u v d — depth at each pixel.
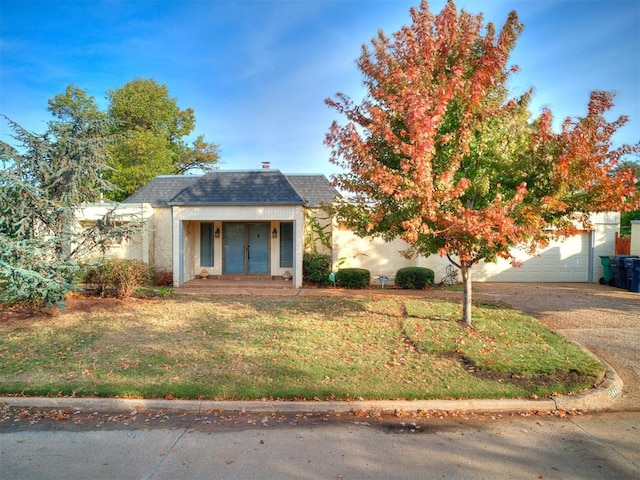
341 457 3.87
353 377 5.64
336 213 8.26
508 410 4.94
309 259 14.22
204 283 14.48
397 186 6.42
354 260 15.16
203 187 14.54
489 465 3.74
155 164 26.36
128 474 3.59
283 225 15.81
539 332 7.70
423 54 6.82
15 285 8.78
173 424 4.61
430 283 13.65
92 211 15.09
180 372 5.85
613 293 12.55
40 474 3.60
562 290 13.21
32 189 8.95
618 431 4.43
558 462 3.79
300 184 16.62
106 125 10.30
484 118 6.83
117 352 6.72
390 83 6.97
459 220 6.27
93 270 11.09
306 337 7.50
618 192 6.33
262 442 4.17
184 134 33.00
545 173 6.57
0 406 5.04
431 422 4.64
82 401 5.06
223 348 6.88
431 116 6.13
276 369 5.92
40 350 6.86
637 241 14.51
